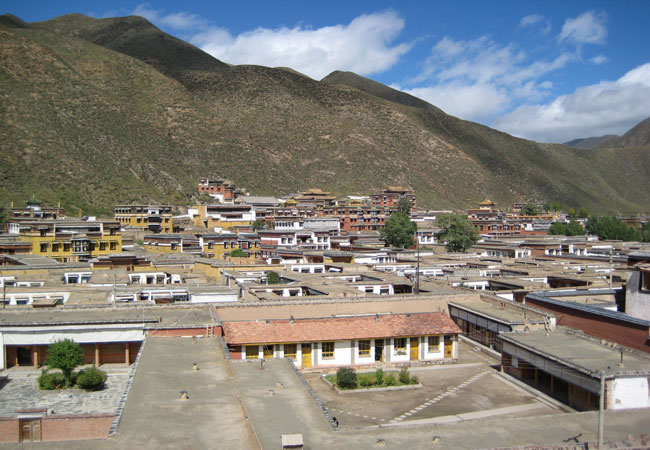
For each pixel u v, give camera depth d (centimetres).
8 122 19025
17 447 2295
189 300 5703
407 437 2622
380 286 6988
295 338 4675
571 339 4675
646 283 5275
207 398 2903
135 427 2498
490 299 5975
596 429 2825
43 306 4922
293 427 2600
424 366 5069
